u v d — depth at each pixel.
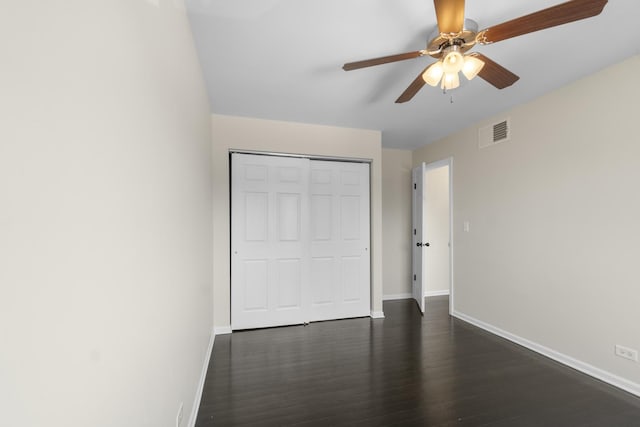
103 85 0.67
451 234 3.79
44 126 0.47
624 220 2.10
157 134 1.07
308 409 1.86
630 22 1.71
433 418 1.77
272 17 1.67
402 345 2.85
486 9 1.61
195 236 1.93
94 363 0.62
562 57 2.08
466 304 3.56
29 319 0.44
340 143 3.57
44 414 0.47
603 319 2.21
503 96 2.71
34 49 0.45
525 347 2.80
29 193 0.44
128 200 0.81
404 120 3.35
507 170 3.03
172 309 1.29
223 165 3.18
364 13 1.64
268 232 3.36
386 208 4.66
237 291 3.26
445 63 1.53
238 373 2.31
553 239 2.58
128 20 0.81
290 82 2.45
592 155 2.29
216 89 2.58
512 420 1.76
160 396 1.11
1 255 0.39
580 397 1.99
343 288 3.67
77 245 0.56
